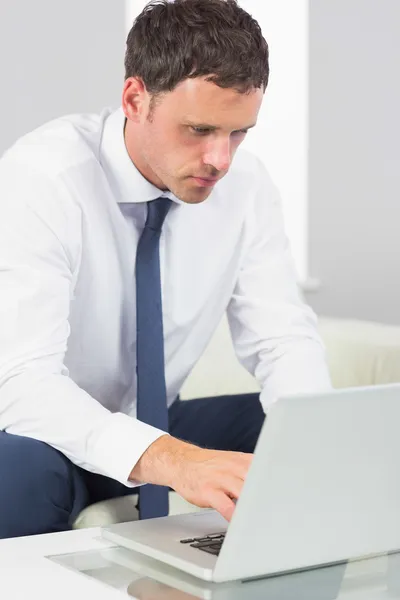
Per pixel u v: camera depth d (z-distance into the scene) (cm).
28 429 154
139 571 118
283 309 201
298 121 439
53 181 172
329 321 308
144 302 178
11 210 168
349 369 264
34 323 161
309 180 444
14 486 149
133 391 197
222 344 265
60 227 171
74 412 151
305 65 438
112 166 178
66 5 371
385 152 460
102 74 382
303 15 436
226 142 151
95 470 151
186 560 116
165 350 201
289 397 103
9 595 108
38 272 164
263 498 108
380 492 120
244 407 214
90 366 190
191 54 146
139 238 183
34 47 366
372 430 112
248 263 205
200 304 198
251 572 113
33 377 156
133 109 160
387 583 116
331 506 116
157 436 142
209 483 127
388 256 462
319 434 108
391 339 266
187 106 148
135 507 178
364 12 451
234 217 199
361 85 452
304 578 118
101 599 107
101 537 133
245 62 145
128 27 386
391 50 458
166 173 157
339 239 452
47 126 184
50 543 130
